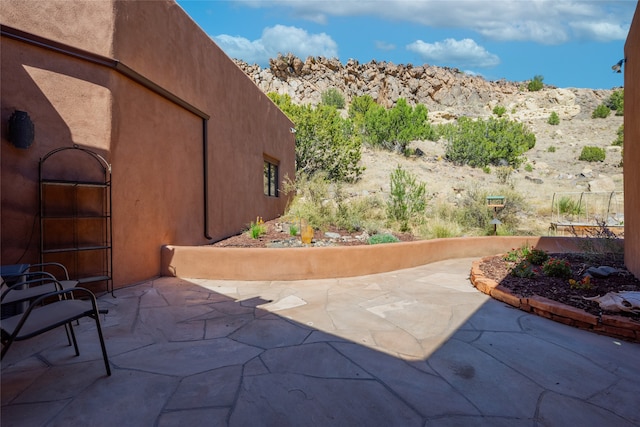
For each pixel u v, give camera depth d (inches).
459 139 1034.7
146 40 213.2
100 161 181.2
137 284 204.7
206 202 288.4
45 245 166.7
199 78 280.8
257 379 96.1
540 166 1079.6
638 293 146.2
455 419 79.0
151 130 219.6
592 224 462.0
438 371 102.3
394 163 863.1
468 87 2265.0
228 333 131.7
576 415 81.4
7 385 91.9
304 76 2127.2
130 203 201.9
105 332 131.7
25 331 78.9
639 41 193.0
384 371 101.9
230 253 223.3
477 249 336.2
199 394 88.0
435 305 170.7
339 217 374.3
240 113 369.7
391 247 259.0
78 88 174.4
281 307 166.2
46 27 168.4
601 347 121.0
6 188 154.3
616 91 2000.5
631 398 89.1
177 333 131.5
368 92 2129.7
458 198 580.4
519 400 87.3
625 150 232.5
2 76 153.6
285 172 564.1
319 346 119.6
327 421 77.8
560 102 2110.0
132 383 93.3
